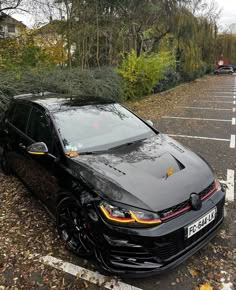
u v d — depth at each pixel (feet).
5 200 14.03
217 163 17.95
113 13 44.73
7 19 41.81
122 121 13.21
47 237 11.00
